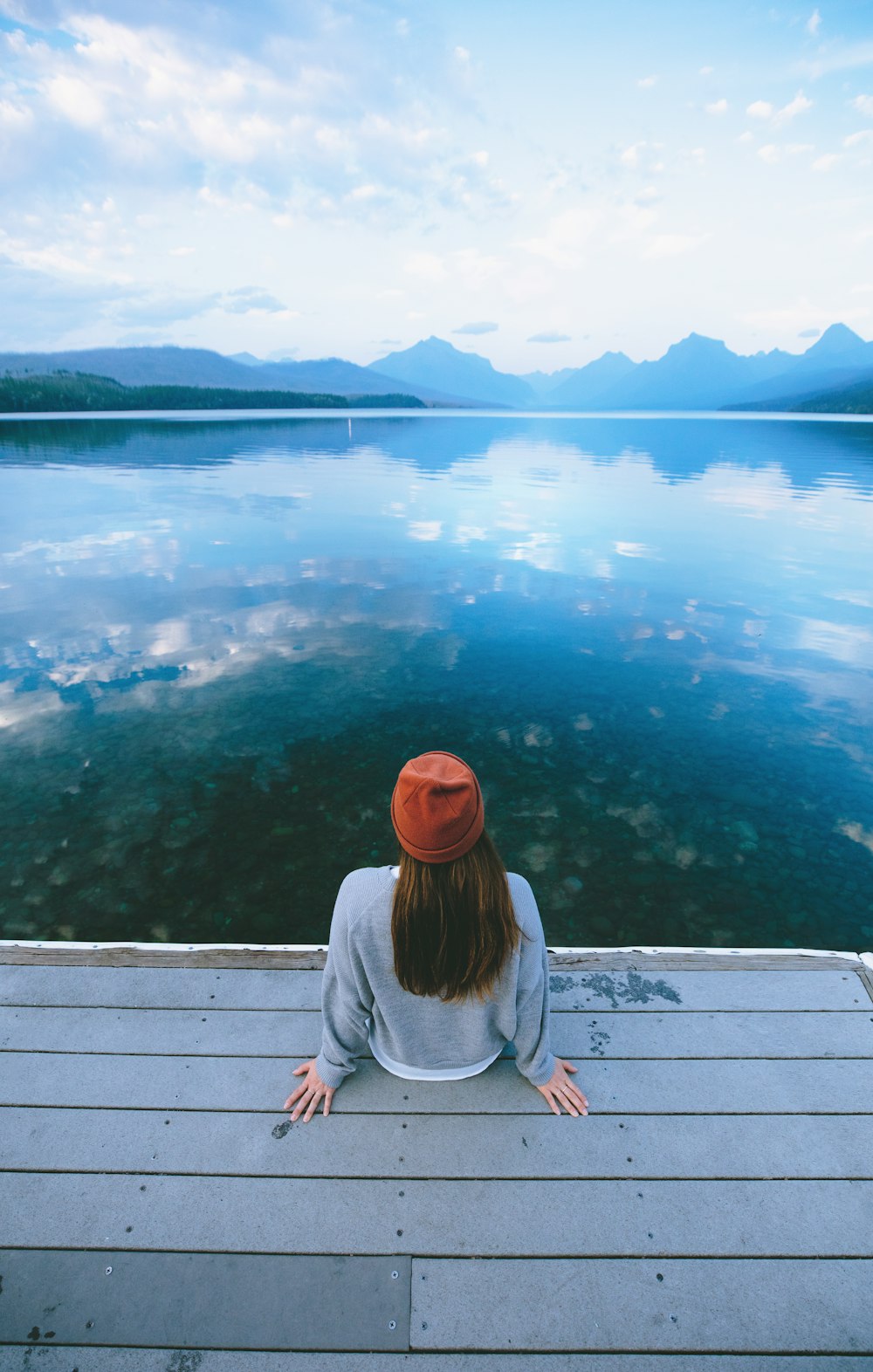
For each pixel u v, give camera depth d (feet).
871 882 12.44
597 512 54.03
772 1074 6.13
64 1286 4.61
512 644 25.34
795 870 12.73
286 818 14.11
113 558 38.29
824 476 82.23
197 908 11.48
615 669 22.99
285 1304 4.52
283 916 11.29
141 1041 6.41
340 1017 5.13
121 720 18.52
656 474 82.89
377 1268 4.73
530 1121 5.69
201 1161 5.39
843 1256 4.80
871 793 15.43
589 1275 4.69
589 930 11.18
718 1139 5.57
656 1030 6.57
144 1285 4.62
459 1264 4.75
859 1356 4.26
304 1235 4.92
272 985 7.06
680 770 16.44
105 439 145.69
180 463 93.30
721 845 13.47
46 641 24.77
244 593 31.60
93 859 12.70
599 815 14.47
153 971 7.19
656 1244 4.86
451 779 3.76
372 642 25.26
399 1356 4.27
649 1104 5.85
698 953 7.47
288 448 121.60
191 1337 4.35
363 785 15.44
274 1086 6.01
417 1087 5.95
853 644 25.67
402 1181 5.25
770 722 19.11
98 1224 4.98
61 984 7.03
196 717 18.85
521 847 13.34
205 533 45.09
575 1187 5.22
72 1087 5.97
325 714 19.12
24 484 70.69
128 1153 5.45
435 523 49.14
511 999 4.77
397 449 119.34
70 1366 4.21
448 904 3.96
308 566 36.63
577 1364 4.23
